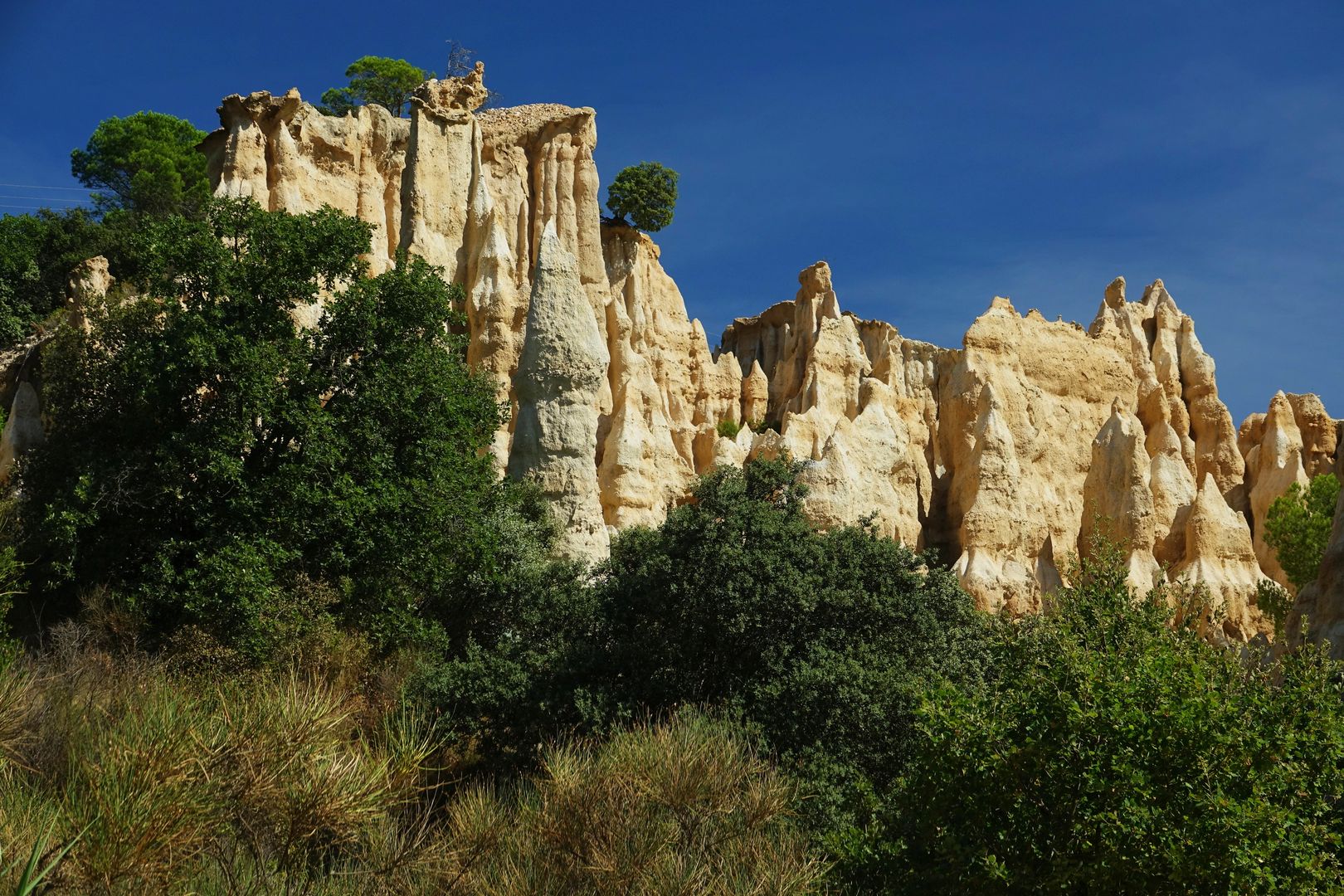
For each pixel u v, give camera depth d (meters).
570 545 38.56
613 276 59.69
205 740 14.27
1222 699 17.02
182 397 30.58
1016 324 64.12
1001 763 16.75
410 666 27.62
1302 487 56.53
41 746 16.61
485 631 31.38
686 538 26.41
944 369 66.19
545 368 40.00
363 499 29.52
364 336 32.03
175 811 13.34
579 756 19.20
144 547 29.70
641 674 25.34
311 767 14.55
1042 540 55.97
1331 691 17.80
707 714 22.48
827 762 22.02
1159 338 70.81
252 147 45.41
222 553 27.72
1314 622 29.73
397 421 31.42
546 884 15.56
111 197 64.81
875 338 67.75
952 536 54.47
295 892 13.68
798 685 23.31
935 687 20.52
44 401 35.25
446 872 15.30
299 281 31.78
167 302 31.73
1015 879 16.20
